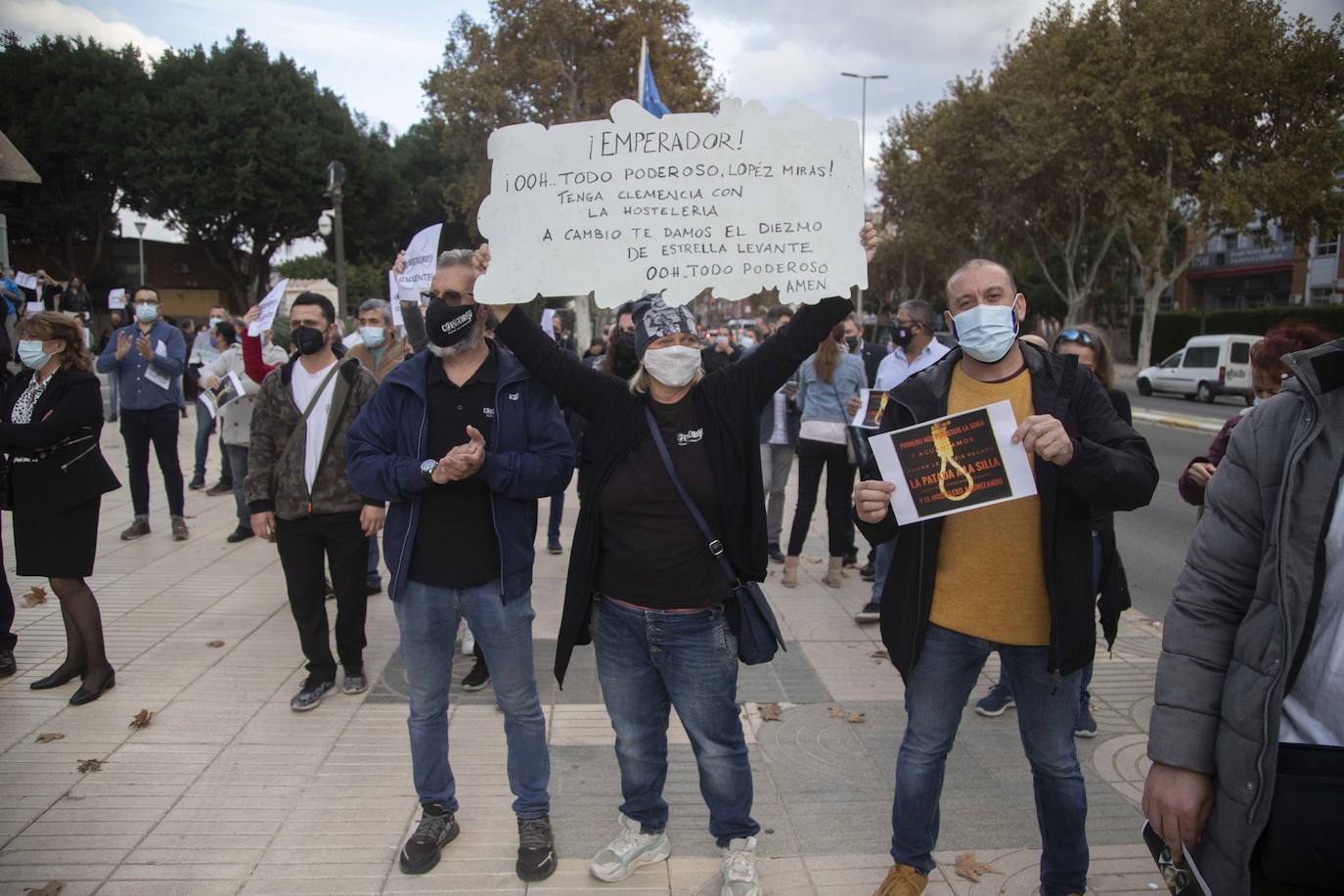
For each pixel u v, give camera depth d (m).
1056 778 2.68
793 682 4.77
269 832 3.25
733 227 2.85
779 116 2.83
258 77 41.34
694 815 3.45
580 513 2.95
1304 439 1.83
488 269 2.88
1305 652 1.84
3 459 4.29
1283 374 3.34
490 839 3.24
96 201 41.03
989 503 2.54
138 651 5.04
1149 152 31.00
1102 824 3.39
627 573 2.82
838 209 2.83
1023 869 3.09
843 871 3.07
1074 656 2.55
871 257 2.84
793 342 2.85
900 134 42.16
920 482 2.61
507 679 3.10
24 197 39.28
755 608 2.86
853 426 5.96
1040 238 40.47
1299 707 1.88
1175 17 28.50
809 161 2.83
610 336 5.47
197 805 3.43
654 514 2.81
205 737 4.01
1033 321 29.77
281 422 4.38
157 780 3.62
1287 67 28.08
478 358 3.24
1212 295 49.41
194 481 9.93
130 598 6.01
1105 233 37.38
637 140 2.84
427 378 3.20
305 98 42.03
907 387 2.83
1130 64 29.30
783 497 7.38
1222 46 27.92
